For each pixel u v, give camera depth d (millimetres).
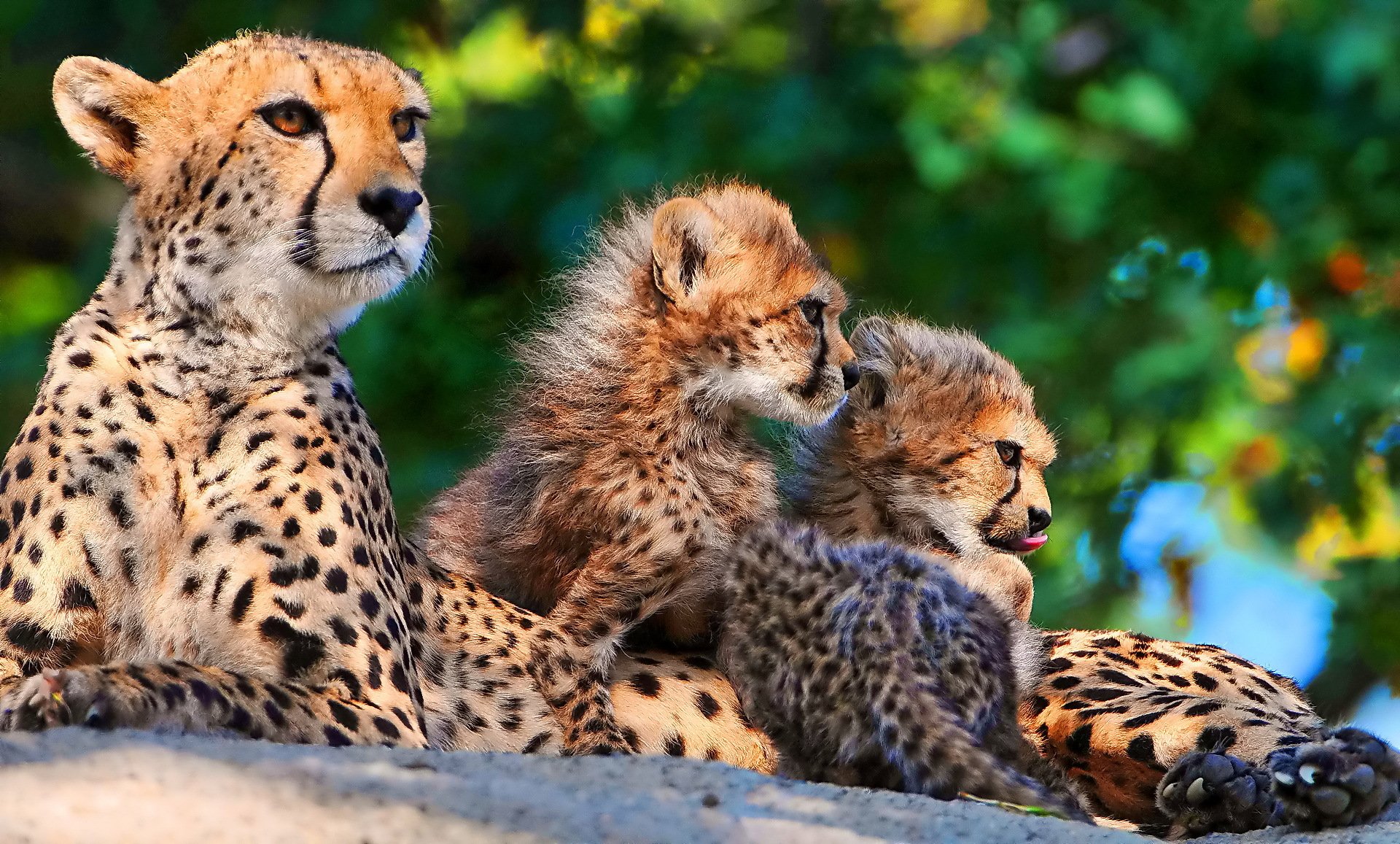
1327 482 15758
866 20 16844
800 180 16000
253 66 8727
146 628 8266
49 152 17688
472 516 10898
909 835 6281
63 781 5488
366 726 7930
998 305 16797
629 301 10484
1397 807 8227
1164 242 16531
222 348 8555
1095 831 6570
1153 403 15680
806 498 11383
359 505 8719
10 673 7977
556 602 9977
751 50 17297
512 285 16562
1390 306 16000
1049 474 16219
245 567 8234
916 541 11117
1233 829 8625
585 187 15711
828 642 9023
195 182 8578
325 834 5344
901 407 11125
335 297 8727
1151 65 15414
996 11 16172
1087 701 10039
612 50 17156
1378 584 15812
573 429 10141
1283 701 10828
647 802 6141
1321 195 15602
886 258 16438
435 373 15727
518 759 6773
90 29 17109
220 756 5961
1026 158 15500
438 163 16641
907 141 15516
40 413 8367
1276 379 16094
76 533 8141
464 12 17141
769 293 10344
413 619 9195
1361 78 15359
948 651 8961
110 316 8602
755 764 9516
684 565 9828
